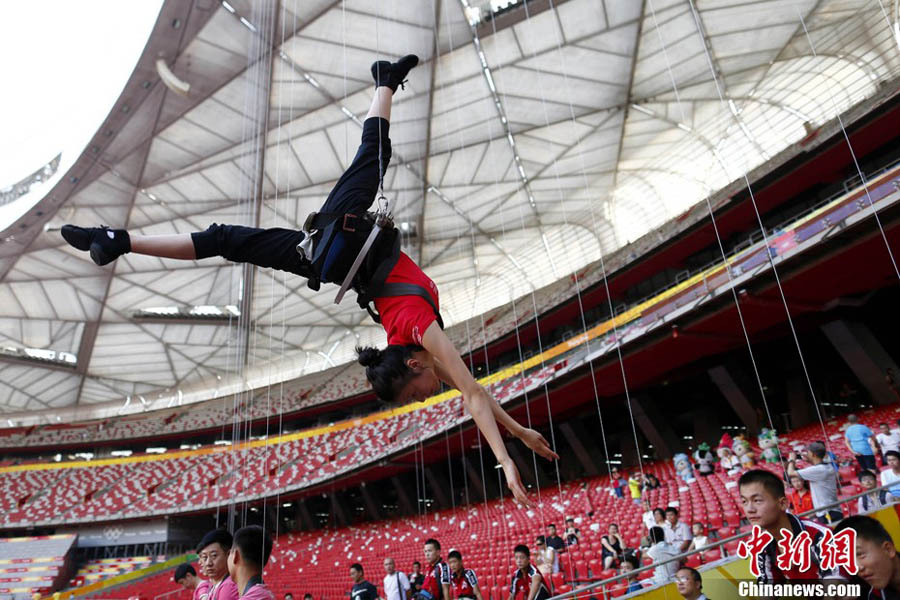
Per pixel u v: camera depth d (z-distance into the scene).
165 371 36.53
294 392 32.88
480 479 23.25
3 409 37.88
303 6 14.50
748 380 16.98
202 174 20.98
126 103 17.48
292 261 1.99
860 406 17.05
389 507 30.61
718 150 20.42
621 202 24.64
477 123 19.73
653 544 5.64
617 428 24.30
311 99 18.02
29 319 29.80
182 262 25.50
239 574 2.59
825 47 15.41
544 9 15.31
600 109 19.94
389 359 1.78
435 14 15.03
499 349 26.12
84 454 33.75
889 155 15.22
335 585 15.88
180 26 15.31
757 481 2.46
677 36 16.47
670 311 14.87
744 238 19.20
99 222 22.92
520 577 4.82
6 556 26.69
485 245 27.84
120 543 28.23
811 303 13.92
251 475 27.95
